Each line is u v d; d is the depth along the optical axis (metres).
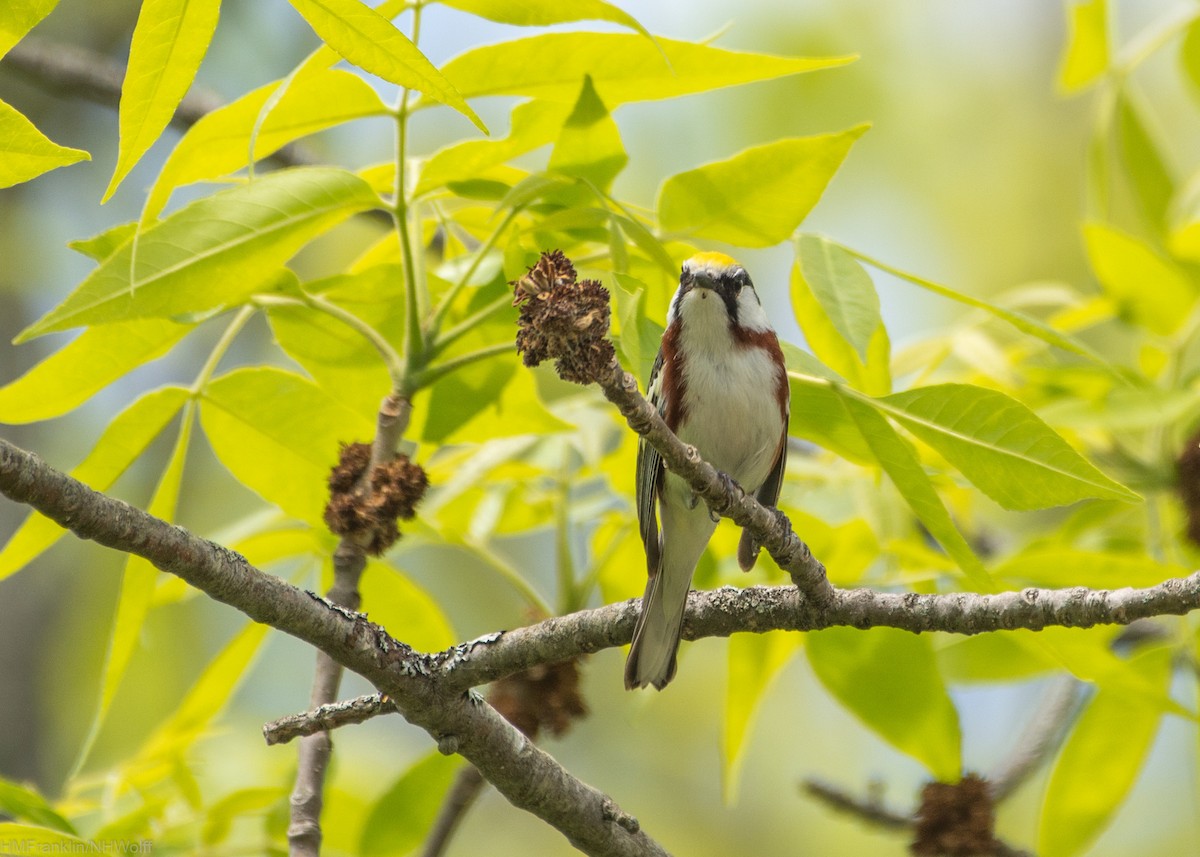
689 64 8.06
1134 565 9.02
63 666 17.50
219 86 18.02
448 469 10.98
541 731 10.29
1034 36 19.27
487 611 18.81
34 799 7.90
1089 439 11.20
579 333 5.95
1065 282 18.36
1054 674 11.37
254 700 17.98
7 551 8.10
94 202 18.25
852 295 7.87
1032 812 17.34
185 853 9.68
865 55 18.80
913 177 18.88
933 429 7.41
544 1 7.57
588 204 8.46
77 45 18.23
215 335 18.70
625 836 7.80
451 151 8.18
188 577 6.36
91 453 8.49
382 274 8.83
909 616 7.41
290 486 9.05
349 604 7.91
